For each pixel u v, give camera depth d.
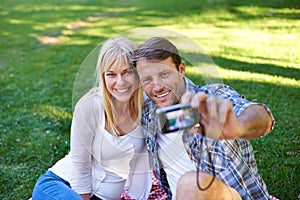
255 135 1.54
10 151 3.23
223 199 1.62
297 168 2.72
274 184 2.57
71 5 8.47
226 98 1.58
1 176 2.91
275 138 3.09
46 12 7.98
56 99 4.11
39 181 2.00
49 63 5.18
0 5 8.81
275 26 5.75
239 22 6.13
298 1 6.68
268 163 2.80
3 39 6.36
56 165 2.09
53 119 3.70
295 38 5.19
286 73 4.15
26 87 4.46
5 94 4.30
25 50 5.77
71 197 1.84
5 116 3.80
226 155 1.67
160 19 6.83
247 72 4.25
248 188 1.76
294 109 3.48
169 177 1.87
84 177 1.96
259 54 4.75
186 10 7.12
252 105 1.56
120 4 8.19
